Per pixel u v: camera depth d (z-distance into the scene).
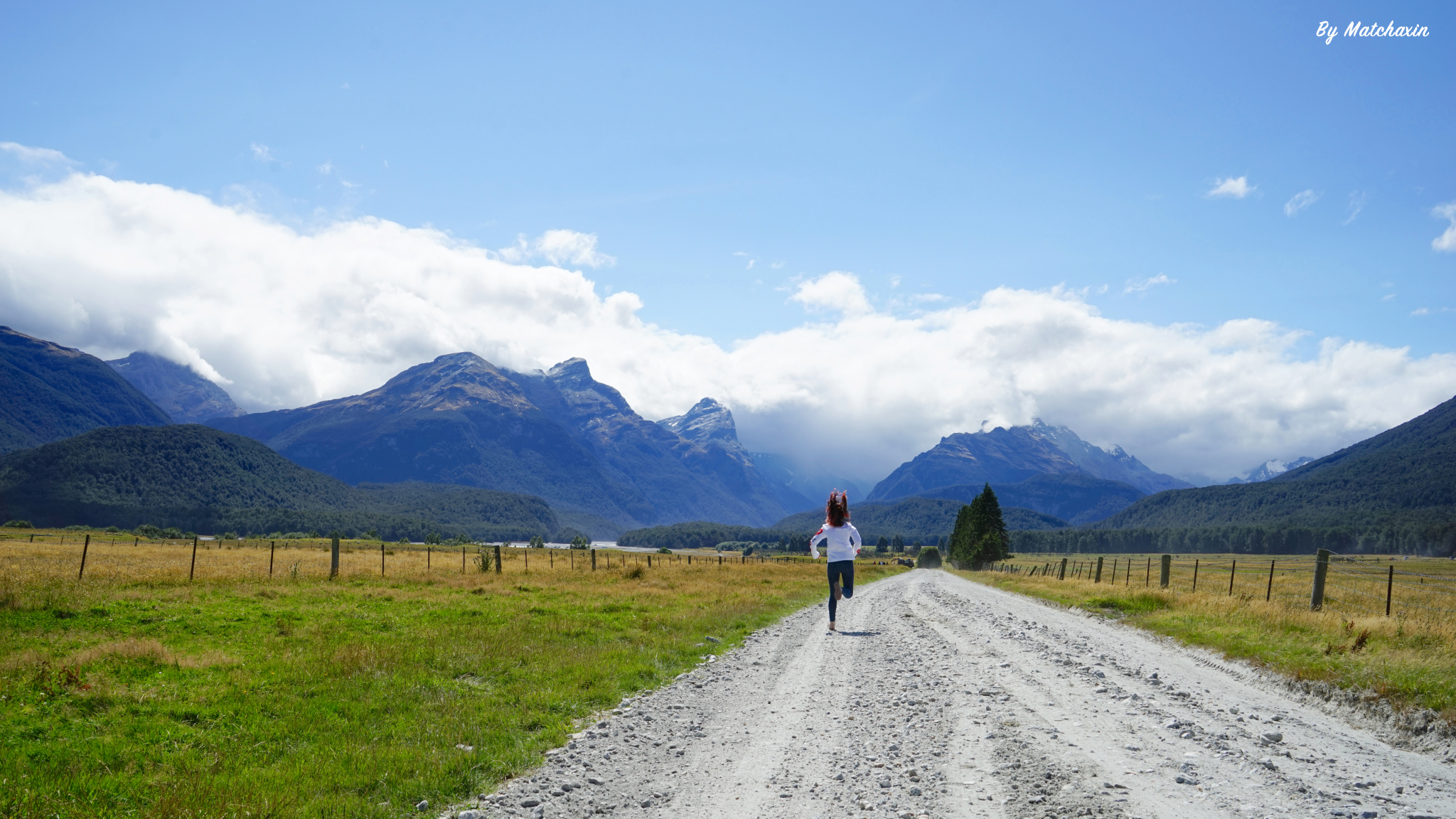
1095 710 9.44
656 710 9.98
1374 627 14.09
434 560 57.53
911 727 8.58
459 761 7.51
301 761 7.59
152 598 20.47
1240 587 30.55
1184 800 6.09
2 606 17.11
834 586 17.11
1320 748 7.93
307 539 125.56
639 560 55.66
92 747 7.93
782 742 8.20
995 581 48.56
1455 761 7.54
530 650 14.02
